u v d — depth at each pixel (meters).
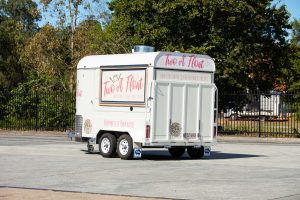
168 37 36.50
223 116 39.38
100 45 42.44
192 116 19.58
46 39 44.69
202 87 19.80
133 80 19.19
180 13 36.09
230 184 13.22
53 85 43.47
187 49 35.53
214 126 20.11
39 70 44.69
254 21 36.38
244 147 26.33
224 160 19.42
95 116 20.48
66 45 45.81
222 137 33.72
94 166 16.91
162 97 18.81
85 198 11.18
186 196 11.52
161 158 20.06
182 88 19.30
